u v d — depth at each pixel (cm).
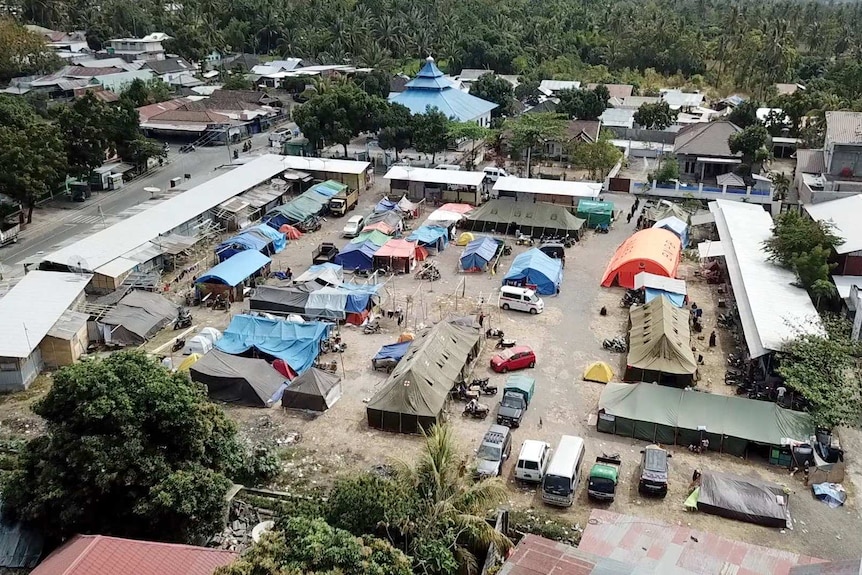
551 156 10600
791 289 5509
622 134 11650
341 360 5106
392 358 4906
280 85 15388
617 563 2855
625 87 14300
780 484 3831
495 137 10812
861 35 19412
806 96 11244
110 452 3000
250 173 8500
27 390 4762
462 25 19000
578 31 18938
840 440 4247
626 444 4175
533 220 7562
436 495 3052
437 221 7575
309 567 2383
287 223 7588
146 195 8875
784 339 4628
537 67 16275
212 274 5941
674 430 4119
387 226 7231
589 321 5728
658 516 3588
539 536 3111
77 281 5609
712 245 6769
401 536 2917
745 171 9412
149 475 3056
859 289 5609
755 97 14562
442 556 2800
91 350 5203
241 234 6944
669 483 3844
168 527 3073
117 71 14525
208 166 10188
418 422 4228
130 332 5225
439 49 17875
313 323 5203
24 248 7081
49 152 7694
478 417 4406
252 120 12169
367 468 3950
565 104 11825
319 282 6016
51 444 3058
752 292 5453
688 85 16125
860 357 4650
